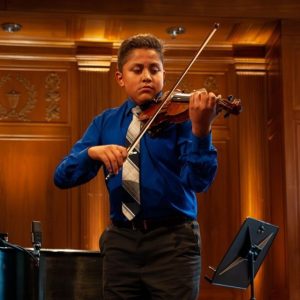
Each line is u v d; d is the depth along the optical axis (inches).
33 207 417.7
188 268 132.2
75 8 392.8
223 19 401.4
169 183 134.1
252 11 400.5
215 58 440.1
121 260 135.0
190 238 133.7
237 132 435.2
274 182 422.0
